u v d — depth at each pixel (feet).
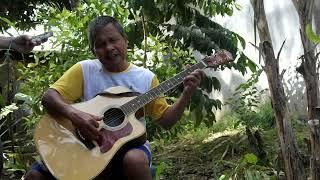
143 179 7.52
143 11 14.64
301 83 19.40
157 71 12.91
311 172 7.82
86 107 8.25
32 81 13.01
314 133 7.68
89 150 7.97
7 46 8.80
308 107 7.81
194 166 14.62
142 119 8.56
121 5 13.84
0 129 14.49
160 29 16.12
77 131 8.20
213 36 15.29
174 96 13.04
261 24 8.21
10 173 13.83
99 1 13.08
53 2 22.45
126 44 8.69
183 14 15.69
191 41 15.25
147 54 14.10
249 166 10.88
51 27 13.41
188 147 17.24
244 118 18.80
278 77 8.22
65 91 8.48
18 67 13.67
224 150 16.11
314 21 9.46
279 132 8.31
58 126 8.34
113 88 8.41
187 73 8.36
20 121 14.97
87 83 8.57
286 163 8.28
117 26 8.51
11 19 22.95
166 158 15.66
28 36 8.89
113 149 7.86
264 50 8.22
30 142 14.17
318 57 8.75
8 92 13.96
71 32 13.03
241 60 15.44
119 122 8.19
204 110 17.31
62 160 7.97
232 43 15.31
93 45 8.51
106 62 8.48
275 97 8.23
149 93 8.30
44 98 8.42
